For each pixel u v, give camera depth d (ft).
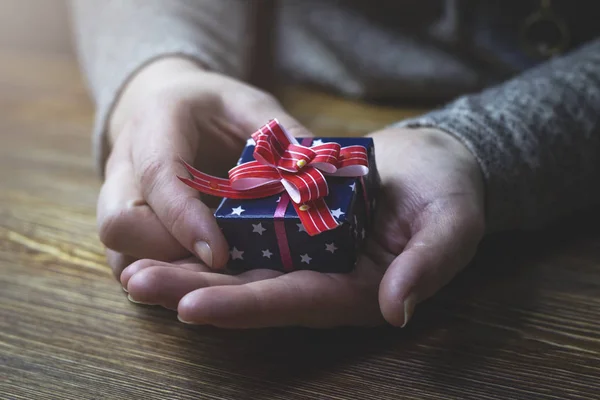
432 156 1.18
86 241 1.43
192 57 1.52
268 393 1.06
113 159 1.24
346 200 1.07
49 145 1.87
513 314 1.19
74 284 1.31
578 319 1.18
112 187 1.17
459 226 1.09
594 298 1.22
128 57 1.52
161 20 1.65
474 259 1.32
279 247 1.09
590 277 1.27
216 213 1.09
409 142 1.22
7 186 1.66
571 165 1.31
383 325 1.17
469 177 1.18
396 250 1.15
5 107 2.18
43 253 1.40
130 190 1.16
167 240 1.13
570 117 1.31
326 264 1.09
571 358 1.11
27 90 2.33
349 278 1.09
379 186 1.21
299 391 1.06
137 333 1.19
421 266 1.03
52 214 1.53
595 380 1.07
